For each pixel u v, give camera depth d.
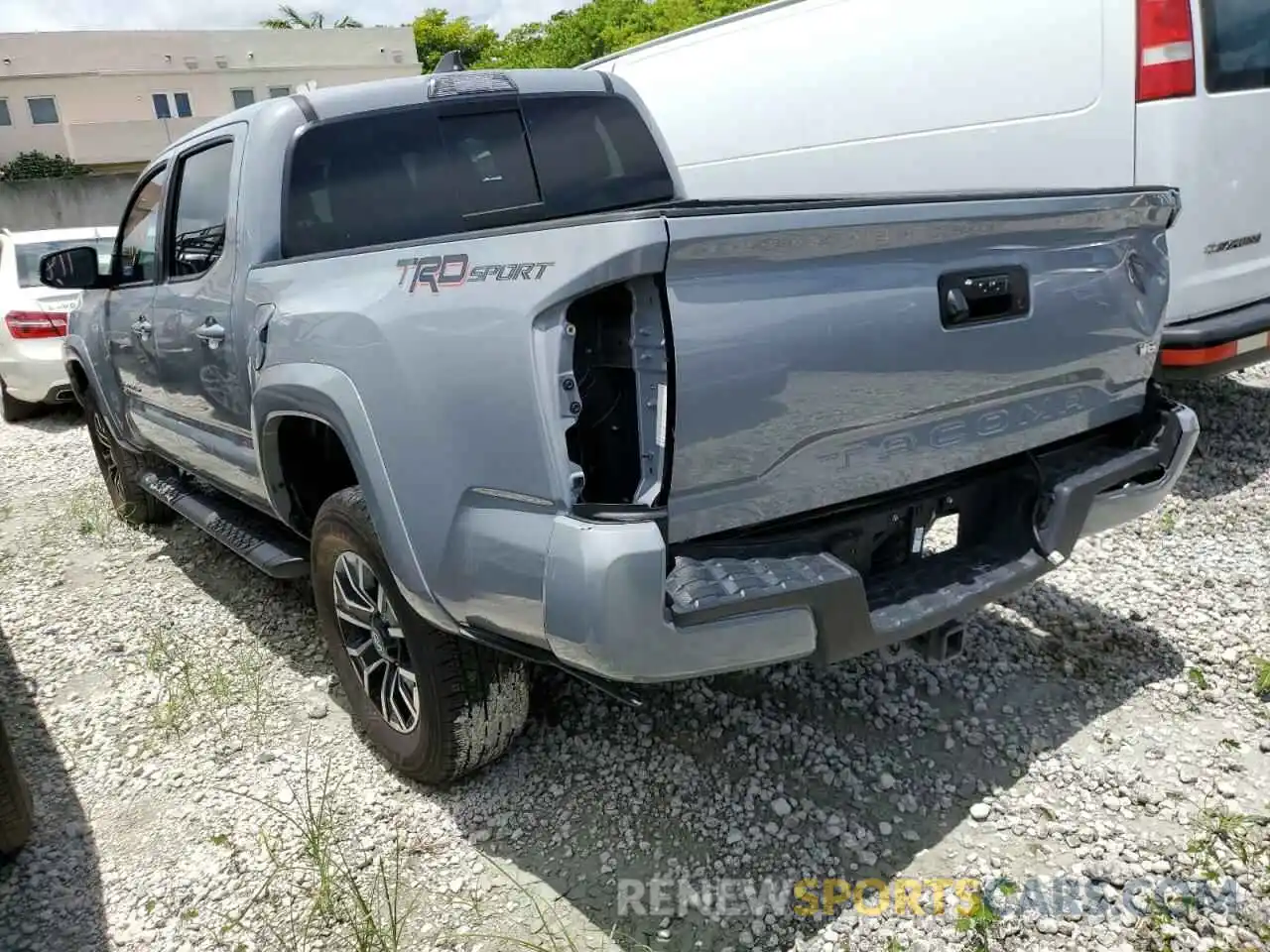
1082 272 2.61
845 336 2.13
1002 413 2.53
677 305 1.89
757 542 2.16
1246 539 4.12
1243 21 4.36
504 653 2.51
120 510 5.58
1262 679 3.07
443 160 3.46
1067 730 2.95
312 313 2.65
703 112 6.57
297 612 4.14
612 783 2.80
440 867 2.54
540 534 2.01
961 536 2.72
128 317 4.36
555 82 3.81
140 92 30.52
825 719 3.05
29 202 20.06
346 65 32.47
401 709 2.84
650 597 1.89
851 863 2.47
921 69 5.15
